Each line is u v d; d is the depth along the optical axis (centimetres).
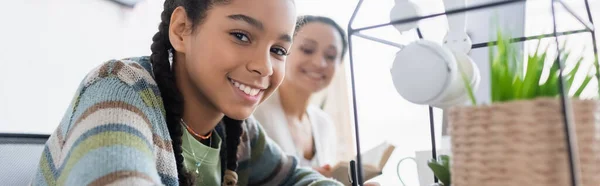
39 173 59
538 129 33
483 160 35
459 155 37
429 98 44
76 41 108
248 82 59
